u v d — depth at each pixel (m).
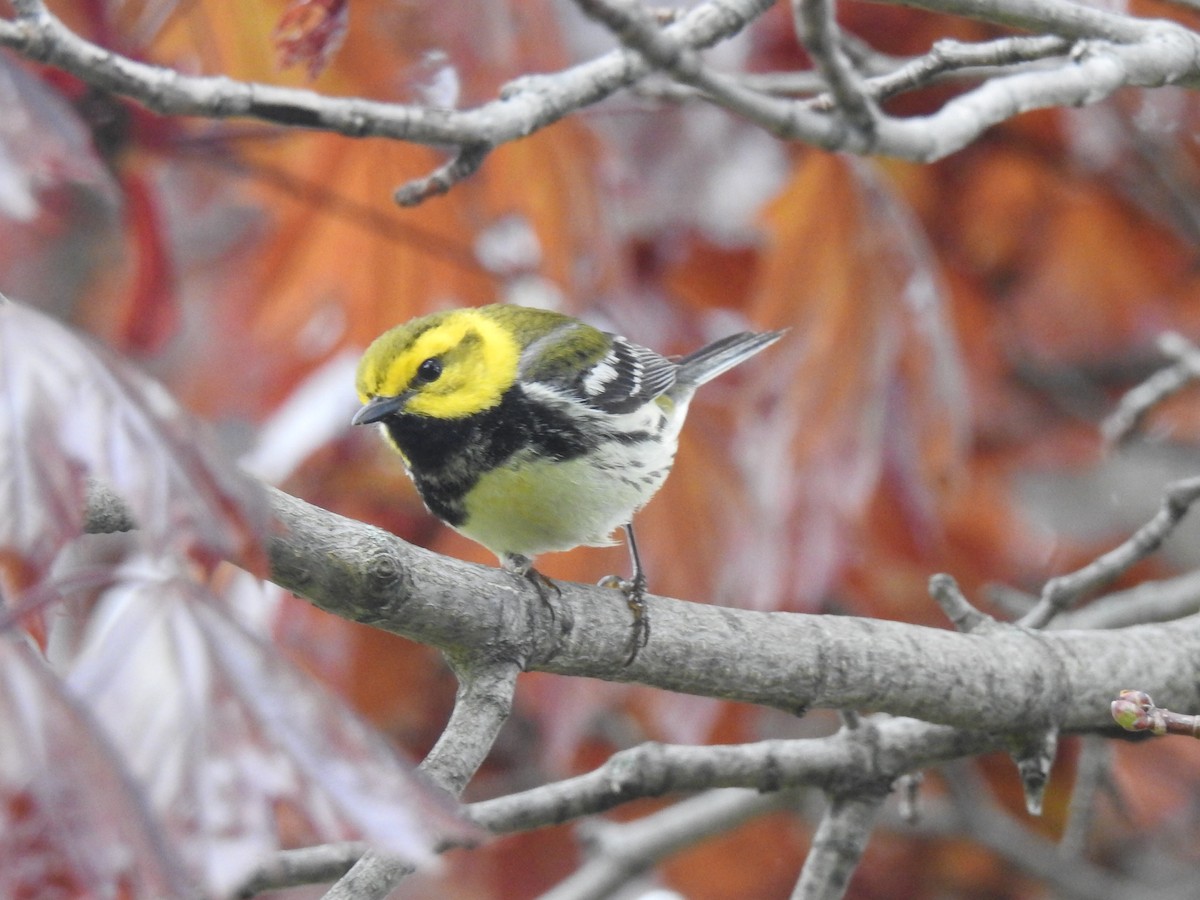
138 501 4.43
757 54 12.68
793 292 11.20
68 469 4.39
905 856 14.06
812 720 14.29
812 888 9.04
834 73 7.96
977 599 12.94
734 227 12.60
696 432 11.42
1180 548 14.23
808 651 8.37
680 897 13.62
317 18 8.20
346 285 11.82
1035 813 8.98
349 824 4.21
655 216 12.66
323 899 6.43
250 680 4.39
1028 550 13.69
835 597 12.14
